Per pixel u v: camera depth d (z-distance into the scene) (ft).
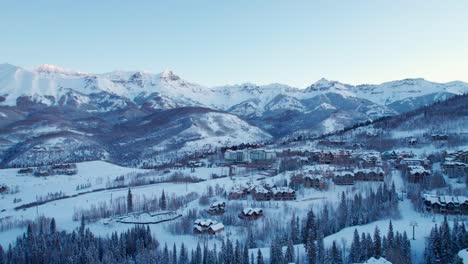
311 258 595.06
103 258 651.25
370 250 587.68
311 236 646.33
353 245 593.01
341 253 610.65
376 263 526.57
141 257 644.27
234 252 628.28
